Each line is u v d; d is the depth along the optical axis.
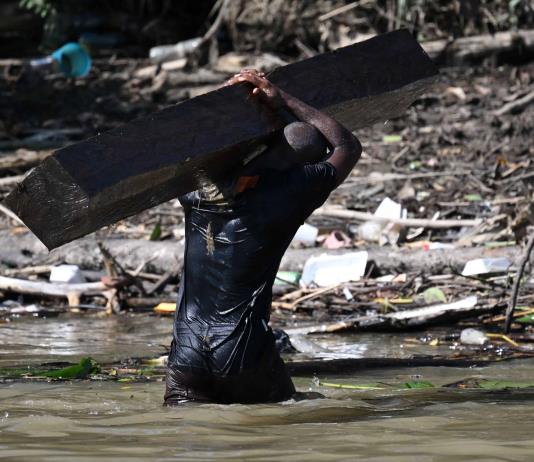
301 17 33.47
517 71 30.67
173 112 9.41
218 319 10.02
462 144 25.77
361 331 15.02
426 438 8.51
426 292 15.93
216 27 33.75
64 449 8.13
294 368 12.42
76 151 8.98
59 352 13.61
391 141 26.44
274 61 33.09
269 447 8.18
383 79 10.67
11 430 8.94
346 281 16.70
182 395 10.13
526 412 9.71
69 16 37.03
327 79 10.47
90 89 32.44
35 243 19.62
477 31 32.44
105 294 17.23
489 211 20.89
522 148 24.92
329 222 20.70
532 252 16.95
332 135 10.06
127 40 37.00
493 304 15.20
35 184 9.04
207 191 9.96
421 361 12.80
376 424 9.13
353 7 32.91
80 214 9.27
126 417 9.48
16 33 38.84
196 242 10.18
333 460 7.71
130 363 12.80
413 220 19.39
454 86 30.12
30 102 31.58
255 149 9.91
